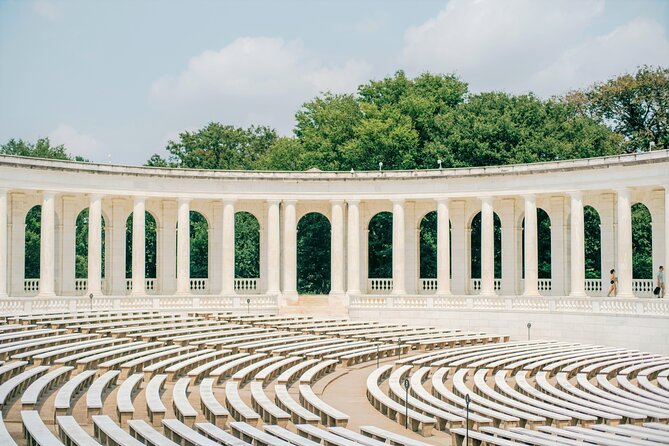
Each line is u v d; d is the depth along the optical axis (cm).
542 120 11394
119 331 6328
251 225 13538
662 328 6812
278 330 7325
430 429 3906
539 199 8738
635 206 11075
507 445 3238
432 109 12250
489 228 8306
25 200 8306
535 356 6216
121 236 8819
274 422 3900
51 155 14950
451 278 9244
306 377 4981
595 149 11175
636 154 7400
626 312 7088
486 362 5806
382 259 12112
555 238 8631
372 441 3259
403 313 8294
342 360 6059
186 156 15375
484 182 8338
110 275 8762
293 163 13450
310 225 12775
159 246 8994
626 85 11900
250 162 15150
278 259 8675
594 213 10800
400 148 11700
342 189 8750
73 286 8525
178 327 6988
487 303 8012
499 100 11619
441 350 6750
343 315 8425
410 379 5022
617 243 8312
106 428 3288
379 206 9262
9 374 4566
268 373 5053
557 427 3750
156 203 8981
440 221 8494
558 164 7919
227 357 5597
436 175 8519
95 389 4141
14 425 3681
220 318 7725
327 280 12900
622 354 6256
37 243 13325
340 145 12562
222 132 15625
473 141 11012
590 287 8669
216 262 9119
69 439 3203
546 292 8806
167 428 3522
